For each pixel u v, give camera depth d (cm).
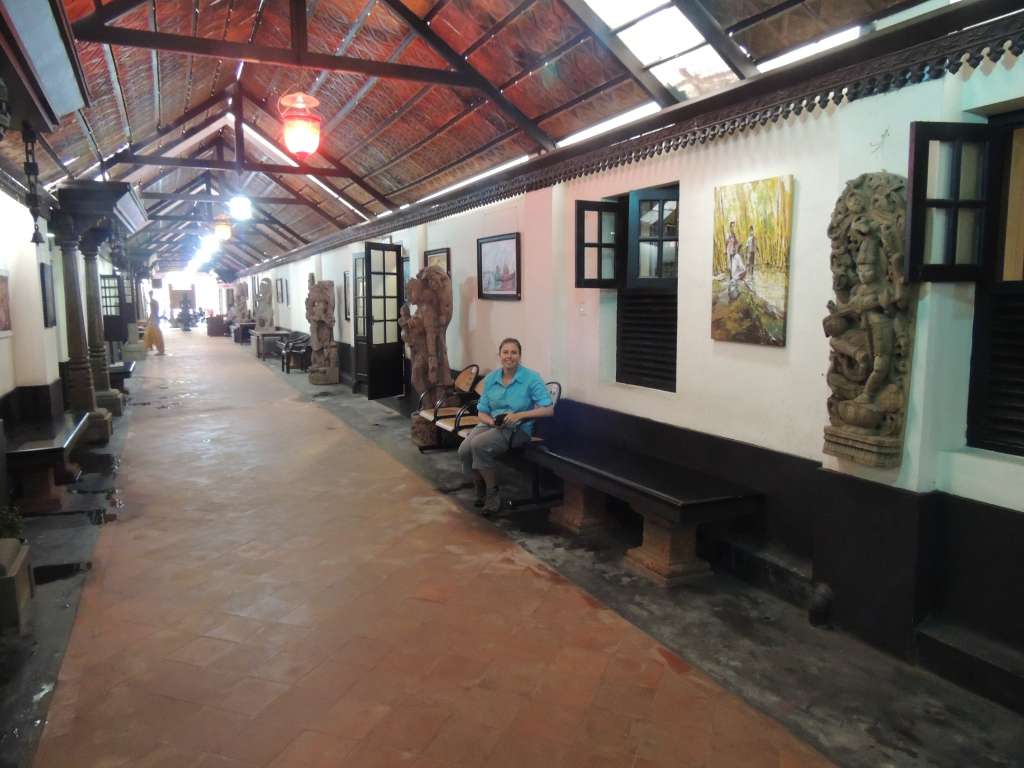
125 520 506
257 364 1652
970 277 286
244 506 539
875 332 293
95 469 655
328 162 1002
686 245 436
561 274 574
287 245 1847
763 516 389
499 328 711
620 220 509
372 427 859
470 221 766
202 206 1655
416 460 689
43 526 492
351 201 1122
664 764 239
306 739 253
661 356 487
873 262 293
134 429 850
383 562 424
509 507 532
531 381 512
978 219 289
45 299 691
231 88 889
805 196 351
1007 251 288
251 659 310
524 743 251
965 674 281
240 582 394
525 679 293
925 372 290
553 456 477
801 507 364
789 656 310
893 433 298
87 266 932
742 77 383
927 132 269
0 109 275
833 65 320
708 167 414
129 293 1841
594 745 250
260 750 247
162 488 590
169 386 1255
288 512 523
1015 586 274
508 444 511
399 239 1021
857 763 238
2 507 424
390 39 602
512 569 412
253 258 2461
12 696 281
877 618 314
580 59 475
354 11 588
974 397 300
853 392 312
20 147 516
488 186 689
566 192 563
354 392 1166
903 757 241
